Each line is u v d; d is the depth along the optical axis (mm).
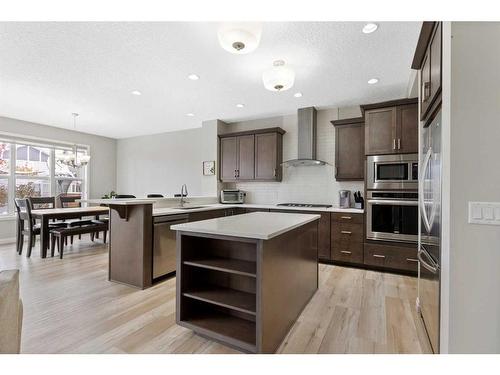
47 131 5652
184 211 3389
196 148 5934
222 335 1768
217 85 3457
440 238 1530
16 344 1248
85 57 2711
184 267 1978
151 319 2154
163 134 6363
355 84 3395
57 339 1854
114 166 6996
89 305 2404
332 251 3744
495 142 1253
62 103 4195
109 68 2961
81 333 1936
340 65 2871
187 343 1828
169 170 6277
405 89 3559
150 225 2906
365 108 3496
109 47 2516
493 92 1257
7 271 1316
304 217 2529
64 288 2807
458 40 1299
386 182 3369
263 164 4695
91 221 4840
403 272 3328
